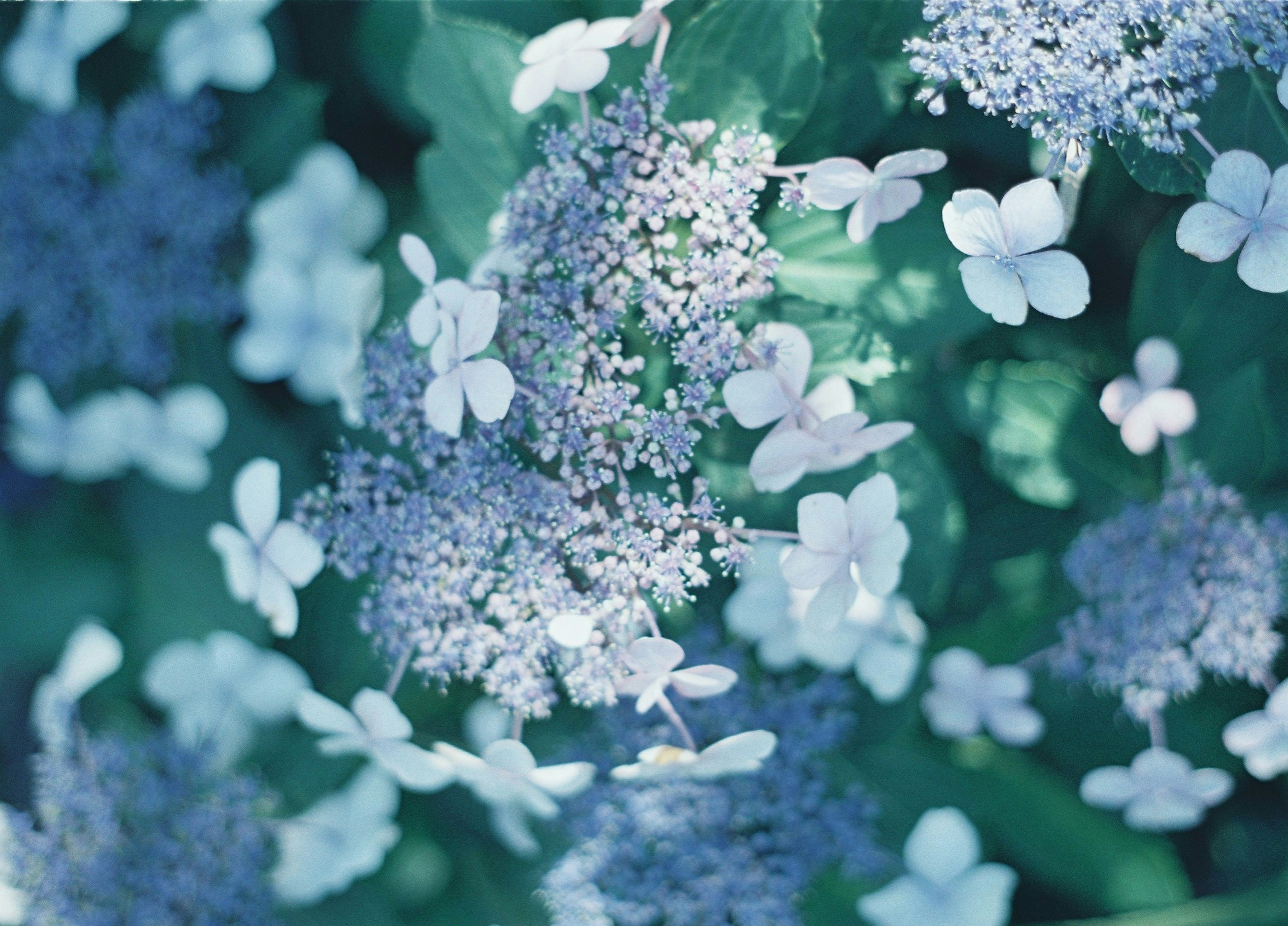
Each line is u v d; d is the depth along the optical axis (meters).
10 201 0.71
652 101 0.65
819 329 0.67
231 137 0.72
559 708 0.71
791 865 0.69
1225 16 0.64
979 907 0.70
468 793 0.72
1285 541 0.67
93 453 0.73
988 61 0.64
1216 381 0.69
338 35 0.71
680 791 0.69
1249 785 0.71
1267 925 0.70
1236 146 0.65
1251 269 0.65
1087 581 0.68
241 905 0.70
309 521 0.67
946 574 0.68
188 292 0.72
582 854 0.69
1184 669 0.68
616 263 0.64
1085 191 0.69
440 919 0.72
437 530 0.65
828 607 0.66
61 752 0.71
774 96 0.66
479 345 0.64
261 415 0.73
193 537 0.73
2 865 0.70
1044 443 0.70
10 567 0.73
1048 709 0.71
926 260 0.67
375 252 0.72
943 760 0.71
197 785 0.71
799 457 0.66
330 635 0.73
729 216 0.65
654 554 0.65
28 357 0.72
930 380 0.70
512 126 0.67
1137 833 0.71
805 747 0.69
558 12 0.69
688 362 0.64
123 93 0.73
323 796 0.72
